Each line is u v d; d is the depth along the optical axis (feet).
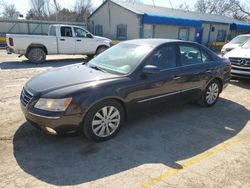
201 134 14.64
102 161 11.45
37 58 40.14
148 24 73.10
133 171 10.78
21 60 43.32
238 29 99.45
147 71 13.71
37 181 9.93
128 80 13.51
